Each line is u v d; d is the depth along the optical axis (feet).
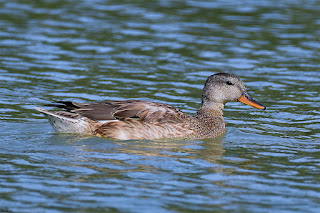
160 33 77.66
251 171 36.47
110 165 36.63
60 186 32.71
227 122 50.39
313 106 54.44
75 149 39.88
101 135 43.14
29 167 35.65
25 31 76.23
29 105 51.93
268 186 33.83
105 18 84.07
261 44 74.28
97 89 57.16
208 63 66.69
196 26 81.25
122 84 59.00
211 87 46.93
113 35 76.23
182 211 29.86
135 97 55.31
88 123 43.21
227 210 30.17
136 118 43.55
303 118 51.24
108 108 43.83
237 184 34.04
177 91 57.82
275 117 51.57
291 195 32.50
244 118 51.78
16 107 51.13
